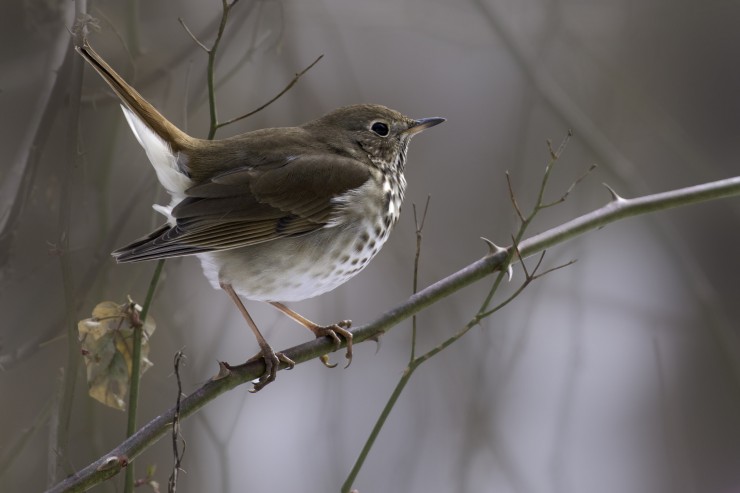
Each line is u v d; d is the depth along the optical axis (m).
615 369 15.60
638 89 14.54
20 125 9.73
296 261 9.00
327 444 12.44
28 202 8.99
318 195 9.09
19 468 9.70
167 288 11.50
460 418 12.85
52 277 9.66
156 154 9.04
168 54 10.95
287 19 12.09
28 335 9.67
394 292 14.92
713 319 12.55
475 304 14.64
